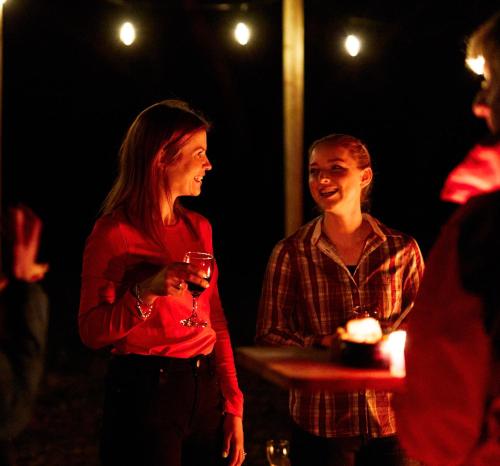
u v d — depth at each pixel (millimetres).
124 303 2508
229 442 2857
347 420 2887
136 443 2604
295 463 3000
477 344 1451
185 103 2994
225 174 16906
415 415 1514
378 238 3061
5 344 2330
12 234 2348
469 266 1474
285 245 3084
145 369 2625
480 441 1511
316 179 3051
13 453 2682
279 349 2037
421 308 1530
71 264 14609
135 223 2725
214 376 2795
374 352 1751
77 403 6672
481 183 1619
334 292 3023
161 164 2770
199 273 2443
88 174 16672
